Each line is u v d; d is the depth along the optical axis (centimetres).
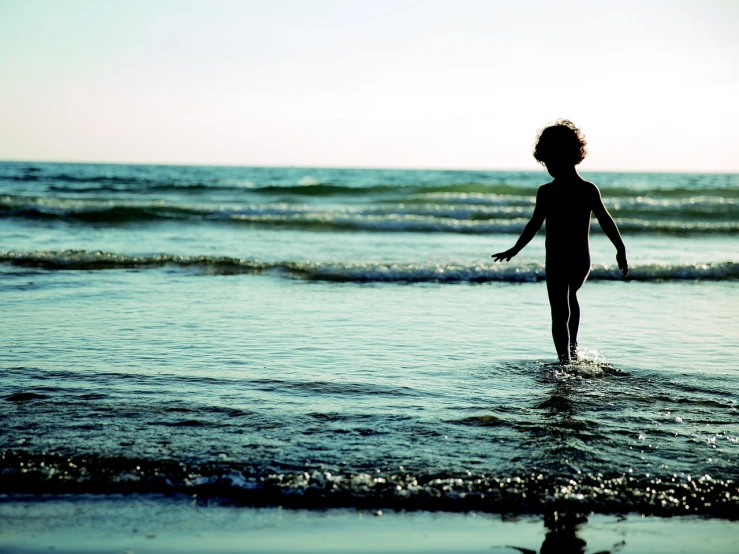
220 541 246
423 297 809
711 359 521
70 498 273
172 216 1683
